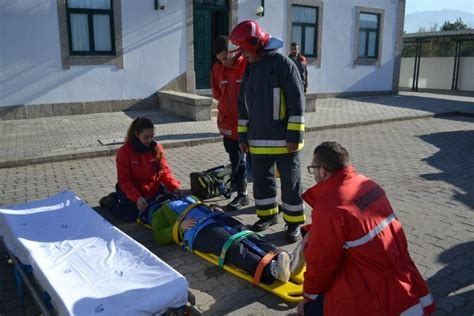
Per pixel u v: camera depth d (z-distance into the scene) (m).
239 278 3.54
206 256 3.79
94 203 5.26
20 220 3.69
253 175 4.39
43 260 3.00
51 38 10.97
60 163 7.19
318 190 2.41
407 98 17.50
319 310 2.39
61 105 11.33
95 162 7.28
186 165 7.09
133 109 12.35
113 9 11.63
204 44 13.97
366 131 10.52
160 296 2.56
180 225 3.94
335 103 15.32
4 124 10.20
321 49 16.27
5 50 10.48
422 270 3.71
